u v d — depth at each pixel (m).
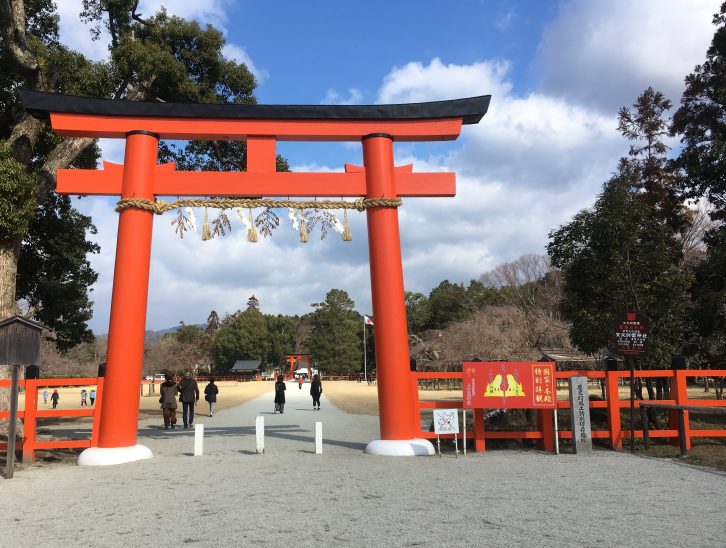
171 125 10.28
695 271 16.33
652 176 20.22
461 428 13.20
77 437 13.68
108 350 9.48
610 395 10.21
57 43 17.88
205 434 13.65
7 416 9.47
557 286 39.06
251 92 19.84
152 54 15.79
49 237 19.34
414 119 10.70
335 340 76.75
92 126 10.07
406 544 4.52
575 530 4.89
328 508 5.75
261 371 90.94
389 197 10.34
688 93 18.94
